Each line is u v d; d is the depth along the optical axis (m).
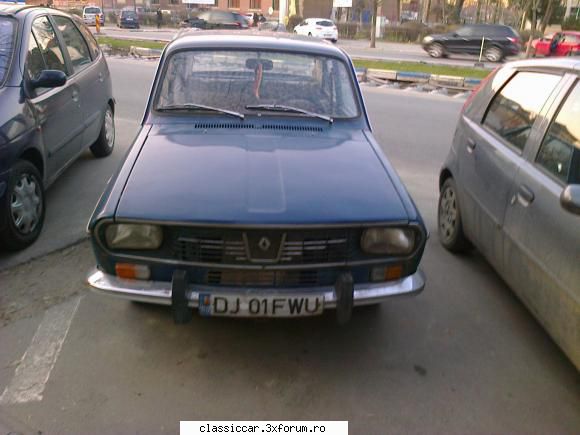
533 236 2.98
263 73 3.75
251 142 3.25
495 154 3.66
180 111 3.57
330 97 3.76
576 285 2.57
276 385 2.79
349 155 3.21
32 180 4.09
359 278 2.74
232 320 3.30
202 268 2.61
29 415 2.52
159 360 2.93
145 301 2.66
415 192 5.89
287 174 2.89
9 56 4.19
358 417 2.61
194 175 2.83
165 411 2.59
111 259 2.66
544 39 26.61
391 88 13.52
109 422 2.50
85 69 5.70
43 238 4.25
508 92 3.96
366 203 2.71
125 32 33.22
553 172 2.96
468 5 52.44
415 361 3.04
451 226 4.39
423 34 34.34
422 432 2.54
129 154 3.10
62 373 2.80
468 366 3.02
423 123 9.39
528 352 3.17
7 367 2.82
